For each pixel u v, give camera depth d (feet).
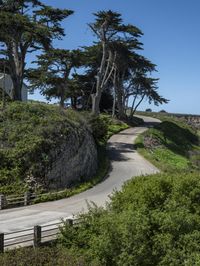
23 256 57.93
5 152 121.29
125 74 276.21
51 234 69.15
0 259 56.54
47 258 58.44
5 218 89.20
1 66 185.78
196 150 258.16
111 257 60.34
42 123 133.39
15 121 133.49
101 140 187.32
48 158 123.03
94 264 57.36
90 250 61.21
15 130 128.67
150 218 63.67
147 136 229.86
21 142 124.57
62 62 193.88
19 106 140.56
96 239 61.31
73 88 236.22
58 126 133.69
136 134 238.68
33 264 56.39
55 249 62.80
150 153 193.88
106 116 275.59
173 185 71.82
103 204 105.29
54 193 114.42
